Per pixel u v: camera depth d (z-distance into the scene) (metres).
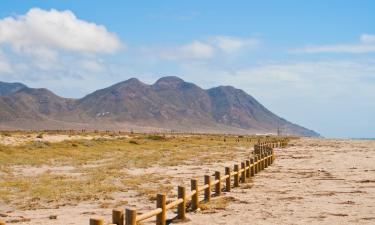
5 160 42.69
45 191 24.09
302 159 48.12
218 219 15.80
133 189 24.94
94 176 31.45
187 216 16.33
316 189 23.84
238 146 81.69
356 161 45.09
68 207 19.53
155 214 12.83
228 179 23.47
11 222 16.05
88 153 54.19
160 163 42.88
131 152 59.19
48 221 16.23
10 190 24.75
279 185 25.78
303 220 15.66
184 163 43.22
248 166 28.92
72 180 29.28
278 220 15.65
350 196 21.30
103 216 17.11
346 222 15.33
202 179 29.83
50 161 43.53
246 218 16.02
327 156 53.44
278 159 48.31
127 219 10.95
